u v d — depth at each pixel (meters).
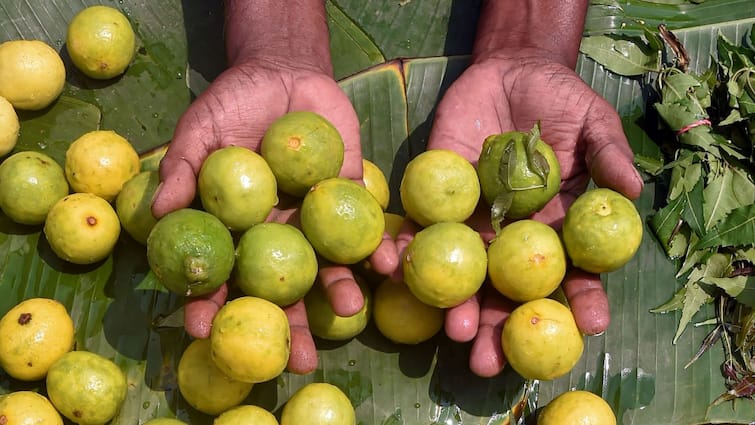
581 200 0.88
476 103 0.96
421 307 0.91
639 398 0.95
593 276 0.89
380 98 1.01
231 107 0.92
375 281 0.93
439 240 0.86
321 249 0.88
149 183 0.93
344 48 1.04
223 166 0.86
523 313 0.87
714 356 0.97
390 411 0.93
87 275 0.95
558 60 0.98
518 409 0.94
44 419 0.88
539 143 0.90
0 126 0.95
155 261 0.84
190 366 0.89
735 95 1.00
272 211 0.91
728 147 0.99
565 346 0.87
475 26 1.05
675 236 0.98
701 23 1.04
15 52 0.97
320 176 0.89
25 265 0.95
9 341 0.89
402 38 1.05
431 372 0.94
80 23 0.98
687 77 1.00
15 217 0.94
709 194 0.98
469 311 0.88
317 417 0.88
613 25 1.03
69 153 0.94
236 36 0.99
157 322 0.94
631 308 0.97
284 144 0.88
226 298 0.89
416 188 0.89
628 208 0.87
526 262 0.86
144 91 1.02
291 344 0.87
